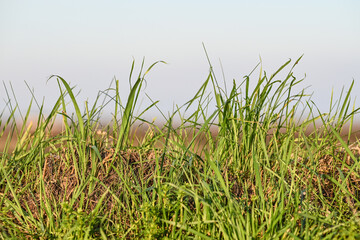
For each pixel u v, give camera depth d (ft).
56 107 12.75
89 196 11.51
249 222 9.87
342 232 9.00
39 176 12.26
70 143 12.26
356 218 9.58
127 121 12.03
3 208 11.00
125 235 10.46
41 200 11.23
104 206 11.48
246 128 12.80
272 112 12.73
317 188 12.05
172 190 11.49
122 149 12.62
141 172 12.12
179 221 10.70
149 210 10.32
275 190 11.37
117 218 11.16
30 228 11.13
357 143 12.99
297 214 9.53
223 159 12.62
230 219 9.89
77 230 9.71
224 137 12.46
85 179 11.85
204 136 12.75
